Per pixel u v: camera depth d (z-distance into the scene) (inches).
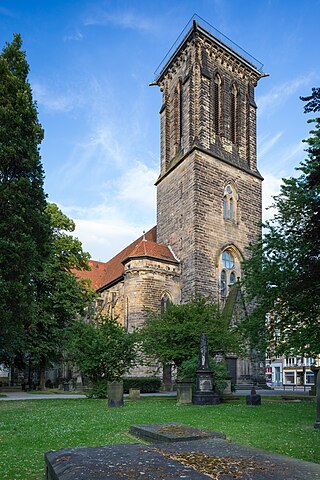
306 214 1150.3
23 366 1962.4
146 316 1615.4
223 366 1183.6
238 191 2155.5
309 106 814.5
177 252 2036.2
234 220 2108.8
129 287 1899.6
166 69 2365.9
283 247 1183.6
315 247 889.5
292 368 3486.7
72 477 256.7
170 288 1937.7
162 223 2206.0
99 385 1315.2
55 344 1786.4
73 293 1840.6
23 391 1860.2
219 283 1961.1
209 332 1250.6
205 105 2110.0
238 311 1857.8
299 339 1089.4
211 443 365.4
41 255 1246.9
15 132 1147.9
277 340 1217.4
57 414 826.2
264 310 1217.4
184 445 355.6
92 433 560.7
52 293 1836.9
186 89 2169.0
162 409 890.7
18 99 1189.7
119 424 643.5
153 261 1923.0
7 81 1201.4
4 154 1112.8
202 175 2016.5
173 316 1344.7
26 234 1127.6
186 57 2222.0
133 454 316.2
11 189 1119.6
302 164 1186.0
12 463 404.2
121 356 1348.4
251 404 989.2
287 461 295.6
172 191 2151.8
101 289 2479.1
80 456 309.4
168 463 285.7
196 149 2014.0
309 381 3351.4
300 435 538.6
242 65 2329.0
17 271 1100.5
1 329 1122.0
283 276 1145.4
